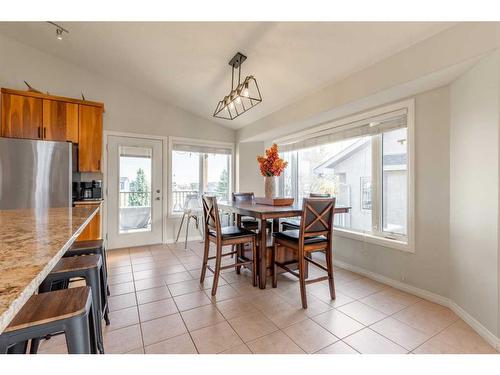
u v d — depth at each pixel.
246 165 4.85
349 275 2.81
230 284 2.57
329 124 3.25
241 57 2.65
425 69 1.88
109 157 3.83
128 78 3.72
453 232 2.02
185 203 4.55
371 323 1.84
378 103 2.54
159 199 4.25
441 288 2.13
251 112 3.92
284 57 2.50
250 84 3.09
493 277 1.60
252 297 2.27
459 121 1.93
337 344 1.60
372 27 1.91
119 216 3.94
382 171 2.72
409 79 1.99
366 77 2.34
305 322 1.86
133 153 4.02
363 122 2.80
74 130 3.21
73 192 3.34
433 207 2.18
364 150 2.91
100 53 3.17
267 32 2.24
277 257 2.65
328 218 2.23
